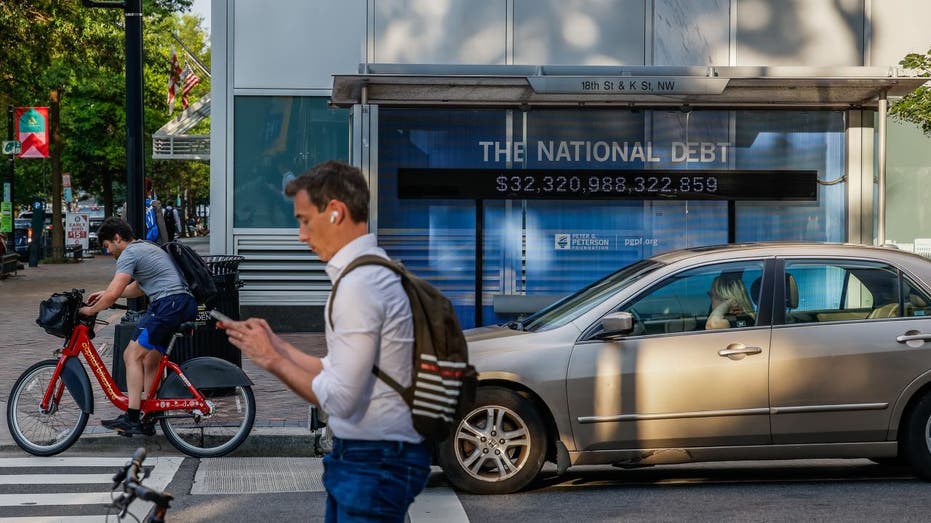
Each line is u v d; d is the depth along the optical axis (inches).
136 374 335.0
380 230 579.5
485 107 569.0
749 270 300.4
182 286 340.2
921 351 295.6
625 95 530.0
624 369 289.3
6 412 373.4
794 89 515.2
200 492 297.7
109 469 326.0
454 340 136.1
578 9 605.9
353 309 130.6
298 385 134.3
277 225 622.5
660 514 268.8
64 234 1707.7
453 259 580.7
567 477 319.9
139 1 438.6
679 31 605.9
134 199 438.3
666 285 298.2
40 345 592.4
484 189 577.6
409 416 133.7
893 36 606.2
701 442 291.0
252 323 136.4
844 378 293.1
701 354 291.1
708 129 582.2
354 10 613.6
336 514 138.9
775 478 317.4
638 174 580.1
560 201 581.6
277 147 620.7
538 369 288.2
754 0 605.3
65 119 1646.2
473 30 609.0
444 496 289.1
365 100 505.0
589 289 321.1
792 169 584.4
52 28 1053.8
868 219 581.3
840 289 301.0
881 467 336.2
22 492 294.7
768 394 291.3
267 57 617.6
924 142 607.5
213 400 342.0
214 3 615.5
